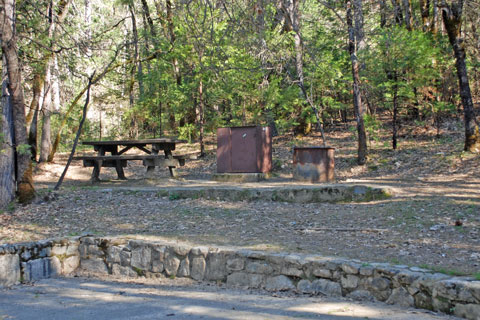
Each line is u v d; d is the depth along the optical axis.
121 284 6.39
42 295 5.77
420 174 11.97
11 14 9.95
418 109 17.28
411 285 4.53
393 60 14.48
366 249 5.91
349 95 20.41
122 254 7.02
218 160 13.09
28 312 4.92
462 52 12.81
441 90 16.91
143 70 22.98
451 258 5.29
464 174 11.17
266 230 7.43
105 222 8.51
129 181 13.26
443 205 8.08
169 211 9.16
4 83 10.12
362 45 16.05
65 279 6.83
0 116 10.93
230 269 5.98
